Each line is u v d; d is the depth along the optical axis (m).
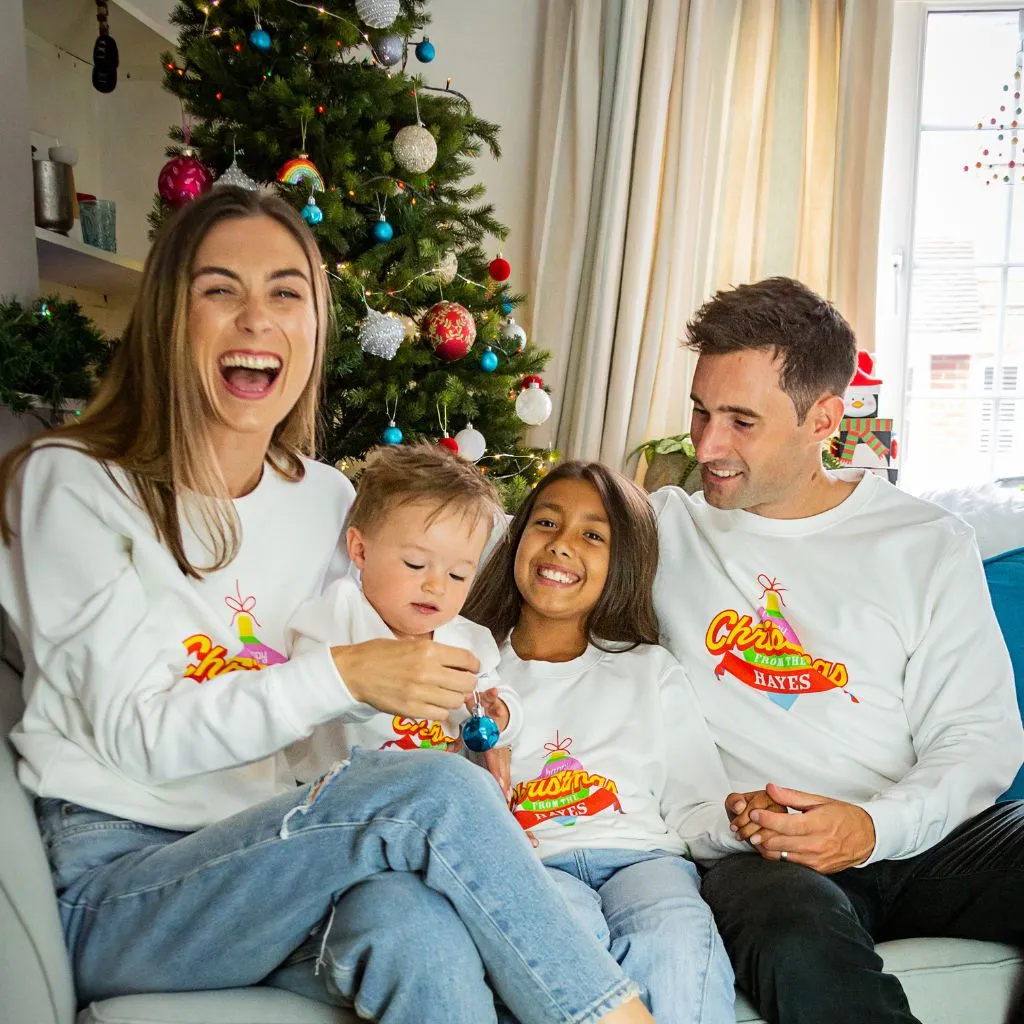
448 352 2.46
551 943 0.94
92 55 3.05
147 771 1.04
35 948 0.95
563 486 1.52
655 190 3.15
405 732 1.33
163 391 1.16
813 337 1.40
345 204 2.48
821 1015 1.09
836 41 3.10
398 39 2.51
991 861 1.29
